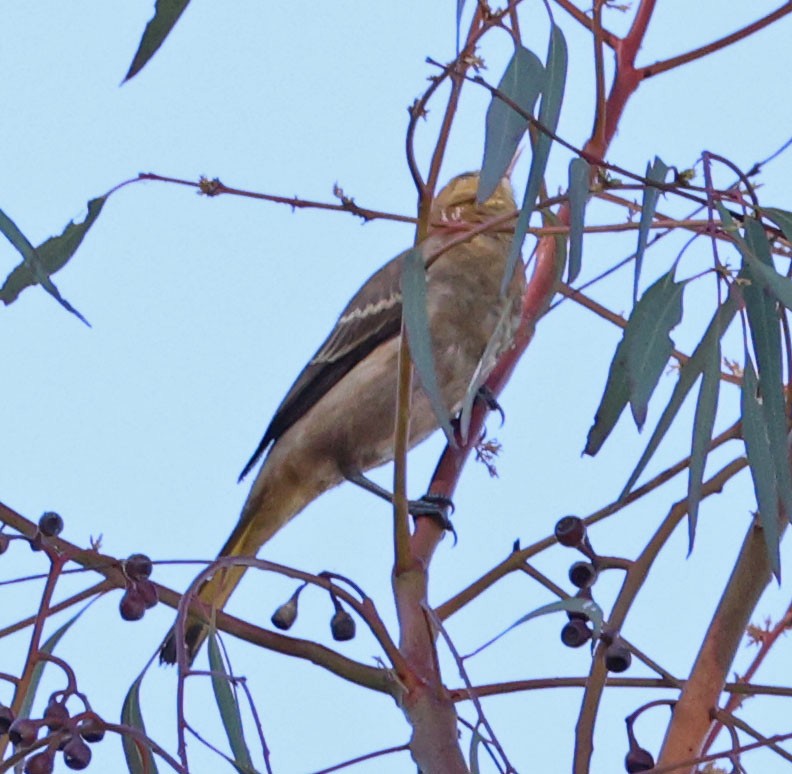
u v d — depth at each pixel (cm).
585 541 607
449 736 565
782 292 534
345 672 590
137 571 587
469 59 557
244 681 510
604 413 589
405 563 612
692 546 543
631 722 587
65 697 534
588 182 562
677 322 570
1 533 584
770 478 553
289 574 580
